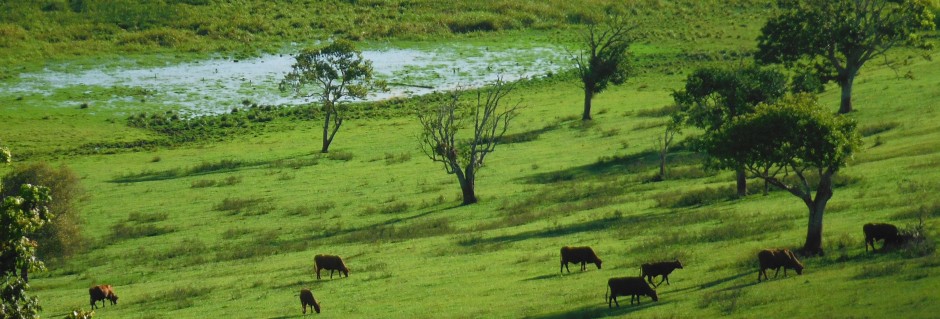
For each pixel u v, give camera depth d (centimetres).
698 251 11012
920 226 9669
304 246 15400
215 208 19412
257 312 10100
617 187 17938
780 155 9906
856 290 7788
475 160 18712
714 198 15288
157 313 10688
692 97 15875
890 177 14062
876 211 11844
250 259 14725
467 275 11019
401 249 13950
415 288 10525
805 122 9762
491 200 18300
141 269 14862
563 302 8906
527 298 9294
